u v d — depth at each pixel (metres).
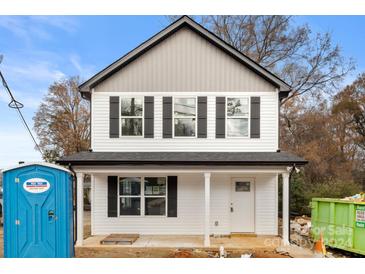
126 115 13.40
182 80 13.45
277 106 13.32
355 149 35.00
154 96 13.43
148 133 13.34
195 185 13.38
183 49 13.53
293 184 18.78
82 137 31.91
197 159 11.69
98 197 13.33
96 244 11.40
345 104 33.22
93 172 11.61
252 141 13.26
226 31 28.73
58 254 7.93
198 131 13.30
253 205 13.39
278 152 13.02
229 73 13.45
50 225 7.97
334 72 27.56
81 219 11.37
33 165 8.02
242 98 13.42
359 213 10.02
